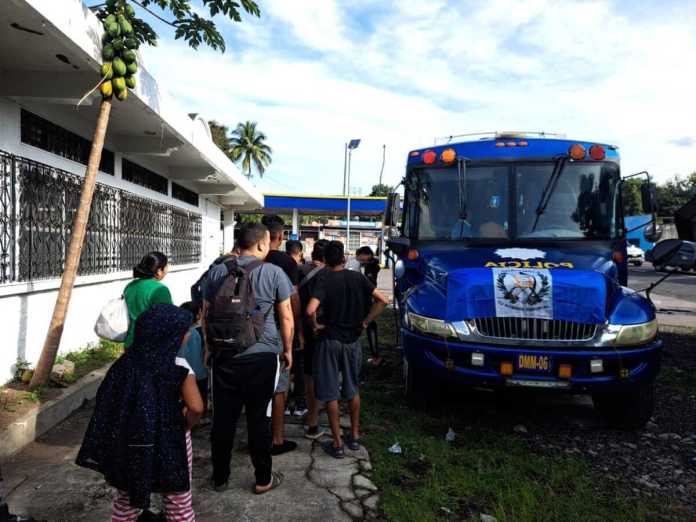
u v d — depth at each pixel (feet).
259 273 10.41
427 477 11.19
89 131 20.90
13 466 11.13
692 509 10.12
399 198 19.39
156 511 9.55
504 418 15.38
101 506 9.62
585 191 17.06
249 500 10.00
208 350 10.27
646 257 15.69
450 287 14.08
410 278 18.25
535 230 16.90
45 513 9.35
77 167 19.89
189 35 16.03
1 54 14.08
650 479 11.44
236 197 50.85
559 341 12.80
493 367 13.00
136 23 16.02
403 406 16.14
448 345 13.25
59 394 14.29
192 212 40.16
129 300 11.59
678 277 71.67
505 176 17.40
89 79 15.49
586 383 12.60
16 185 15.25
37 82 15.34
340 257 12.39
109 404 6.85
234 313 9.93
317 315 12.24
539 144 17.60
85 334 19.80
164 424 6.82
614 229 16.85
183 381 7.06
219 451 10.22
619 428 14.51
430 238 17.71
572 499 10.17
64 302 14.42
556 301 13.01
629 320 13.01
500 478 11.10
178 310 7.38
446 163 17.93
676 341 27.61
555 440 13.75
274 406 12.21
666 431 14.49
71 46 13.28
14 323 15.29
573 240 16.66
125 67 14.26
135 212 25.54
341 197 95.61
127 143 23.82
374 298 12.84
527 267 14.74
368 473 11.34
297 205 96.17
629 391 12.91
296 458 12.12
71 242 14.34
